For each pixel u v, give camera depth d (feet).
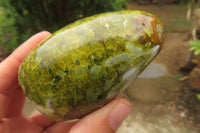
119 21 0.24
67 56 0.23
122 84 0.26
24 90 0.26
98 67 0.23
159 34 0.26
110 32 0.24
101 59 0.23
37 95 0.25
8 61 0.35
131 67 0.24
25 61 0.26
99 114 0.28
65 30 0.25
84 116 0.29
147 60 0.25
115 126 0.29
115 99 0.30
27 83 0.25
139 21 0.25
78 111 0.27
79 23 0.25
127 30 0.24
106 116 0.28
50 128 0.45
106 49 0.23
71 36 0.24
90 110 0.27
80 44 0.23
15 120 0.41
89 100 0.25
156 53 0.26
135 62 0.24
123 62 0.24
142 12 0.26
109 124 0.28
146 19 0.25
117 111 0.28
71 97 0.24
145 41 0.24
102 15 0.26
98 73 0.23
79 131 0.27
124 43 0.23
